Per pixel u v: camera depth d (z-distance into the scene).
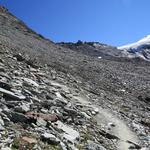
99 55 171.00
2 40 48.97
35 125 17.52
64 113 22.06
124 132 24.03
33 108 20.19
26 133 16.14
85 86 37.56
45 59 47.41
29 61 36.97
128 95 42.16
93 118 24.66
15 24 88.06
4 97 20.06
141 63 101.44
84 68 52.84
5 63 30.75
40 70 36.25
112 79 50.59
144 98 42.34
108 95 37.38
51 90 27.31
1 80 22.72
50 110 21.34
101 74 52.16
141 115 31.91
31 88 24.78
